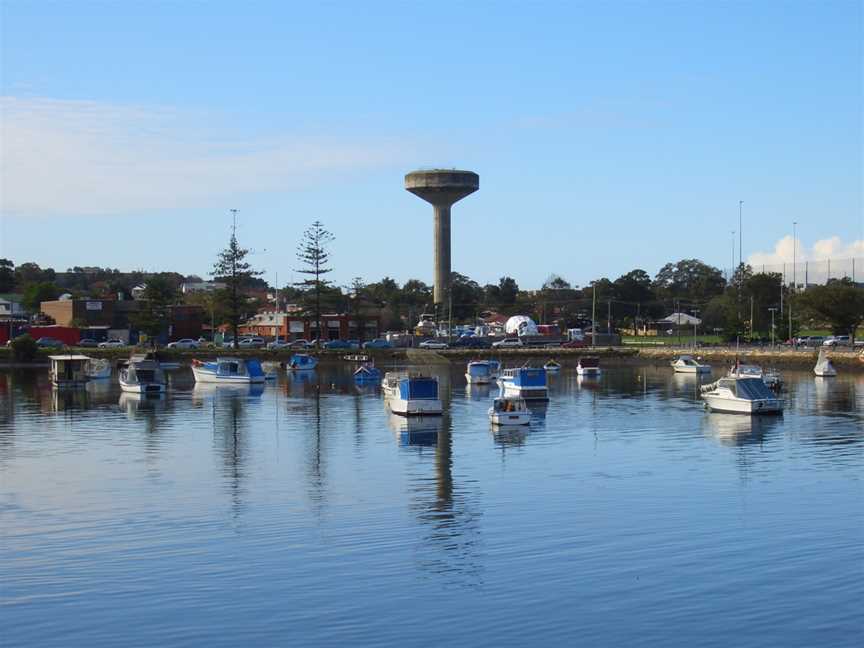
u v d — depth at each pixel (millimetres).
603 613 34625
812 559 40625
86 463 66625
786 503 51469
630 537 44406
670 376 153125
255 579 38656
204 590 37375
